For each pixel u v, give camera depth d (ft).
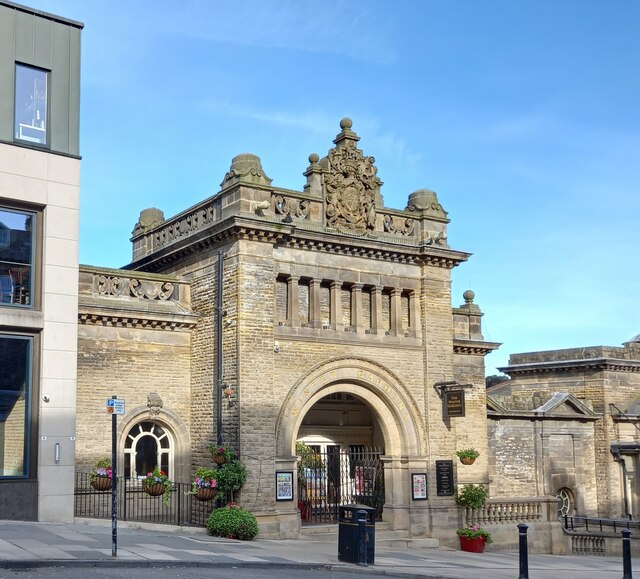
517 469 117.80
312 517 91.71
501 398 120.88
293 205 88.84
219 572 56.44
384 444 93.86
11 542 59.88
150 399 86.33
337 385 90.74
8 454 72.69
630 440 134.72
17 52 76.59
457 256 98.02
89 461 82.43
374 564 68.59
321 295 90.84
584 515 124.06
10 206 74.90
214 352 86.69
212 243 87.97
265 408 83.46
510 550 101.91
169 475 88.12
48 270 75.56
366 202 93.97
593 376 136.36
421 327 96.48
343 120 94.43
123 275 87.76
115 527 57.52
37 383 74.33
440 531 93.20
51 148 77.25
